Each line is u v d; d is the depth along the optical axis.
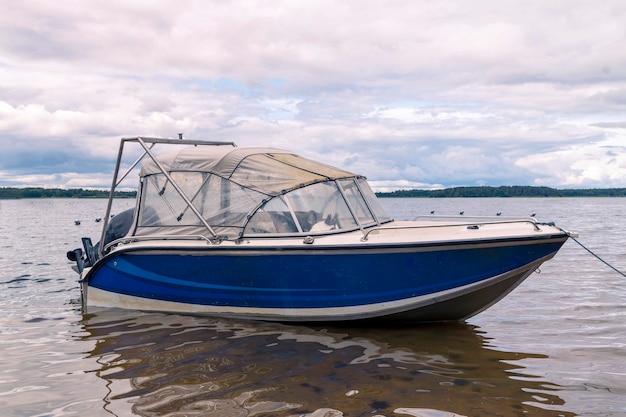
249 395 4.40
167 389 4.57
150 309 7.39
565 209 59.38
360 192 7.50
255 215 6.76
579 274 11.01
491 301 6.46
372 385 4.61
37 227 31.19
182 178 7.38
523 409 4.12
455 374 4.89
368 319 6.46
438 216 7.75
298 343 5.88
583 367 5.11
